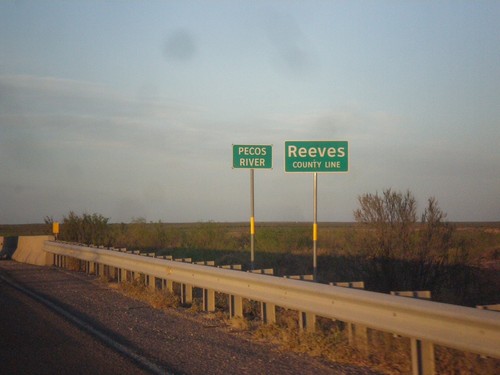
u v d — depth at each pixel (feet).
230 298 45.14
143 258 59.47
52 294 60.75
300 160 54.29
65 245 90.53
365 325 30.07
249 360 32.76
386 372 29.86
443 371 28.81
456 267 56.49
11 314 48.01
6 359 33.22
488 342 23.68
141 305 53.11
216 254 102.22
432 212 57.00
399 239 56.08
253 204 61.98
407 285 54.85
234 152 61.72
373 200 57.93
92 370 30.81
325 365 31.42
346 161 54.34
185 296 53.72
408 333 27.27
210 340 38.11
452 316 24.91
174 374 30.04
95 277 78.02
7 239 126.72
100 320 45.44
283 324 41.19
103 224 125.39
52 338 38.70
